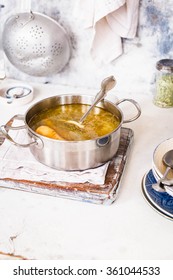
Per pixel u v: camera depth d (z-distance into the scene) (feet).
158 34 3.77
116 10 3.62
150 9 3.66
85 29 3.89
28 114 3.05
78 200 2.79
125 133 3.39
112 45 3.85
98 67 4.08
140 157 3.19
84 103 3.35
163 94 3.84
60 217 2.66
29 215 2.67
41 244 2.48
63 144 2.72
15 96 3.92
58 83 4.30
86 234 2.54
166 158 2.78
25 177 2.85
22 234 2.54
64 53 3.89
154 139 3.41
